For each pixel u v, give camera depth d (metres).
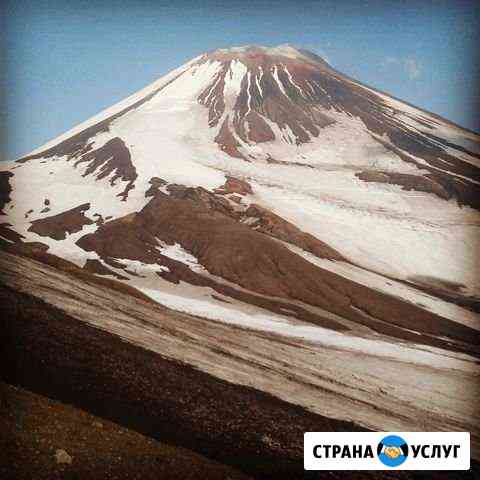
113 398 8.23
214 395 8.58
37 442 7.34
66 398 8.07
